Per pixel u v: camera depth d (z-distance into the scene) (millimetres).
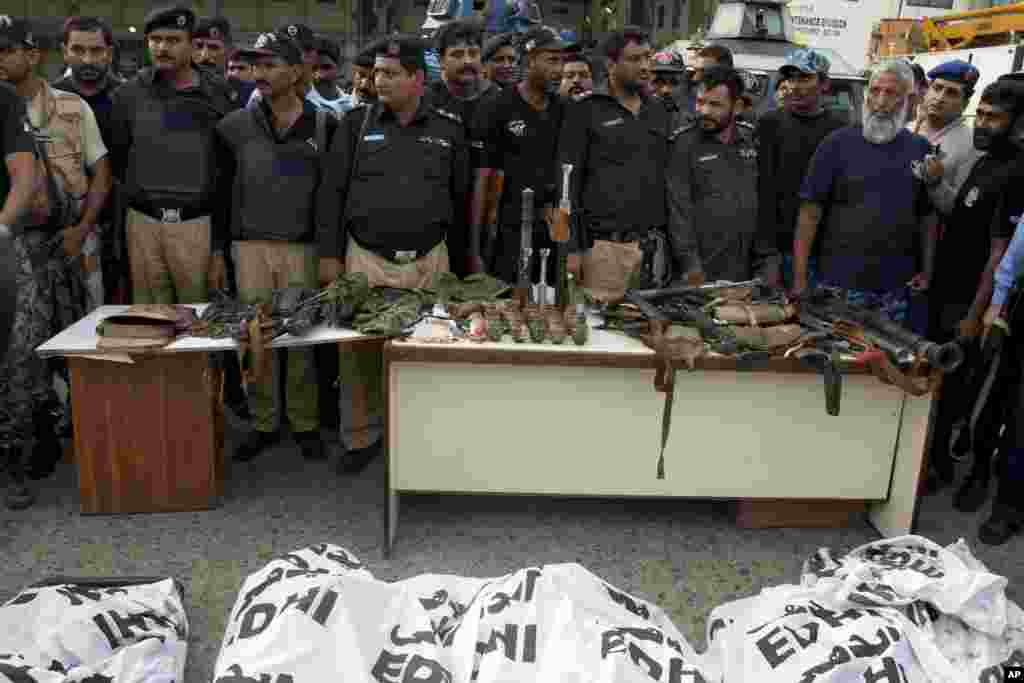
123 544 2883
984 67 6555
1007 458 3045
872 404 2947
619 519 3178
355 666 1939
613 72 3465
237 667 1897
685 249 3537
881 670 2043
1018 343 3115
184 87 3428
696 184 3576
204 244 3523
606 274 3355
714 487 3002
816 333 2879
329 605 2045
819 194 3391
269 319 2947
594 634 2043
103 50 3760
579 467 2951
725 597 2697
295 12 23266
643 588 2729
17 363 3104
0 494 3205
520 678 1949
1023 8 7484
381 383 3439
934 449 3518
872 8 9438
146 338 2871
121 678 1981
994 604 2244
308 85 4340
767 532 3127
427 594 2355
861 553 2633
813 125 3854
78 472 3014
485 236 3688
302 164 3318
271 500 3236
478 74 4066
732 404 2906
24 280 3133
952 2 9359
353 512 3166
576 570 2266
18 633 2113
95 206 3430
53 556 2793
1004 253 3160
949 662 2113
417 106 3279
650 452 2947
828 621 2213
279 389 3871
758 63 8094
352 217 3305
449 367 2822
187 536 2951
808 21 9328
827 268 3430
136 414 2992
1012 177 3133
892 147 3275
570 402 2877
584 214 3547
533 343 2824
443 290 3242
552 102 3656
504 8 6148
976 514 3309
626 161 3496
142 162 3414
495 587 2219
